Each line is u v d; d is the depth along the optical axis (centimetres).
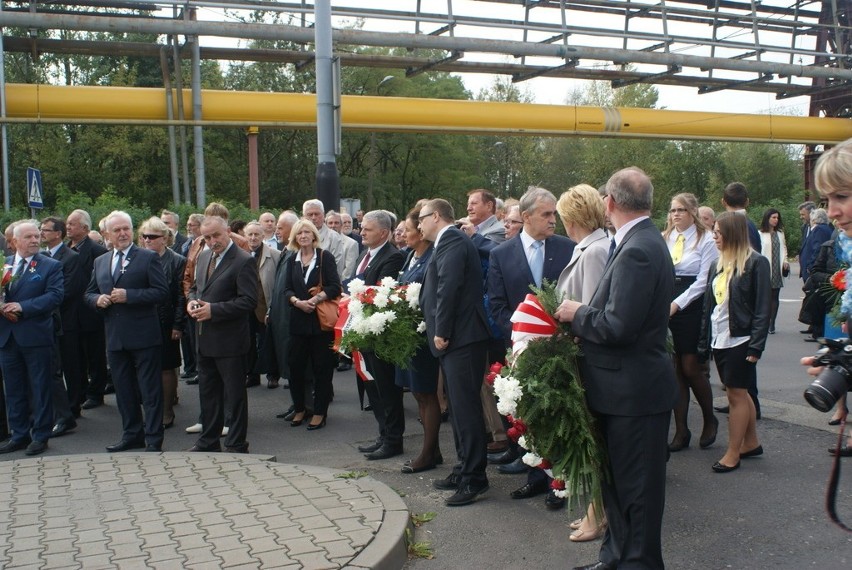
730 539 466
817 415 739
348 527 466
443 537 485
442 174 4831
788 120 2184
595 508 389
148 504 518
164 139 3503
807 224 1387
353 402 884
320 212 960
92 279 712
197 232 977
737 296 577
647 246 367
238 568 411
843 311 296
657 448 370
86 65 3794
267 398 911
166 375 799
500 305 570
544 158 5638
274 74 4369
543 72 1894
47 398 717
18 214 1720
